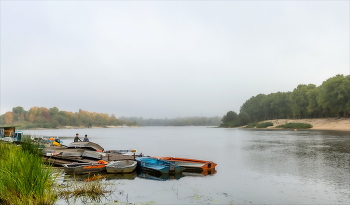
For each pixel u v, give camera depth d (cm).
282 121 12225
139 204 1184
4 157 1252
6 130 3541
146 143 5369
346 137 5306
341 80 8756
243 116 15575
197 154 3331
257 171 2108
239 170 2158
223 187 1580
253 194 1428
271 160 2675
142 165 2098
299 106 11306
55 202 1091
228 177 1881
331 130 8050
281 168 2217
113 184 1573
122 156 2558
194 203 1243
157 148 4197
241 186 1609
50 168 1153
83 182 1562
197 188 1547
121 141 6081
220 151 3631
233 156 3059
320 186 1603
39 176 965
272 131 9356
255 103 15662
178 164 2189
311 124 10062
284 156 2938
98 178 1712
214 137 7244
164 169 1948
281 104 12988
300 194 1430
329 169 2125
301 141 4706
